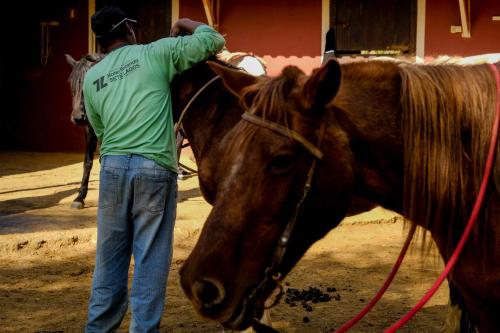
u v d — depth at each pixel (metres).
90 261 6.92
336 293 5.95
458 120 2.60
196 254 2.40
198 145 4.35
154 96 3.89
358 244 7.73
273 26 15.00
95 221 8.46
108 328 3.96
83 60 9.01
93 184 11.52
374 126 2.59
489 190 2.60
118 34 4.14
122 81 3.90
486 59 4.96
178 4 15.15
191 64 3.98
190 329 5.02
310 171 2.44
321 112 2.46
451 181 2.58
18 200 9.94
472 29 14.56
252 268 2.41
